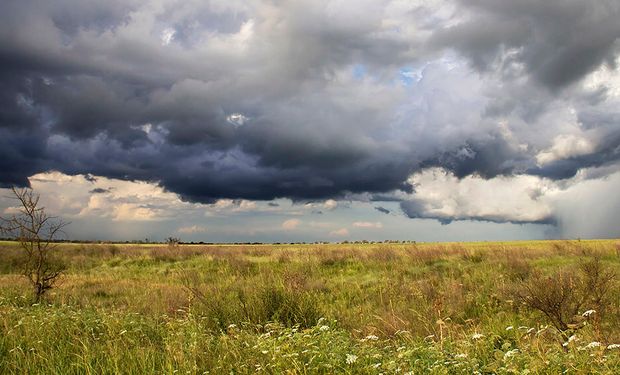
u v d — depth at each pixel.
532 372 4.18
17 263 18.81
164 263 22.70
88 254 25.52
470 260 16.97
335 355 4.68
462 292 10.58
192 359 5.04
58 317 7.23
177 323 7.30
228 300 9.90
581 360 4.19
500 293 9.88
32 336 6.11
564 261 15.49
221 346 5.62
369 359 4.81
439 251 19.50
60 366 5.02
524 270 13.08
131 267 21.52
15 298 10.84
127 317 7.45
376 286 12.73
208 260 21.80
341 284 13.38
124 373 4.86
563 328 6.94
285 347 5.02
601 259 15.22
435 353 4.86
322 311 9.16
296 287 10.56
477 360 4.82
